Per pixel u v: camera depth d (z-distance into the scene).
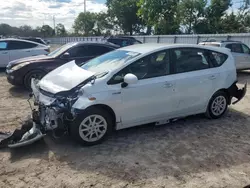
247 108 6.75
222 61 5.75
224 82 5.66
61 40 54.41
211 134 5.00
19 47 12.74
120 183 3.41
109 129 4.55
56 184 3.39
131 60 4.66
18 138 4.40
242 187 3.37
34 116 4.72
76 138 4.30
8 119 5.73
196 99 5.33
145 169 3.73
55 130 4.32
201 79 5.30
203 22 35.94
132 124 4.73
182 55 5.20
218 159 4.05
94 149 4.32
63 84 4.43
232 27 34.25
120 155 4.13
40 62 8.62
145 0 34.09
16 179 3.49
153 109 4.84
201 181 3.48
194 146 4.48
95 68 4.91
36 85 4.94
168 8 33.78
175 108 5.10
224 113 5.99
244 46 12.62
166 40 26.52
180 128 5.28
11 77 8.60
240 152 4.30
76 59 8.88
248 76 12.23
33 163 3.86
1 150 4.25
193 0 34.81
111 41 17.84
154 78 4.79
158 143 4.57
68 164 3.85
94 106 4.35
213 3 35.62
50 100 4.36
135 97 4.59
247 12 34.34
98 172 3.65
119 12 56.69
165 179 3.50
